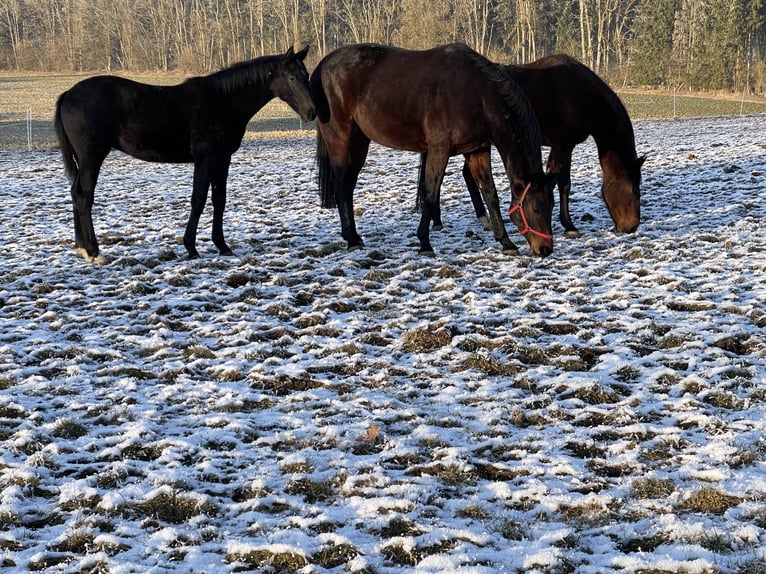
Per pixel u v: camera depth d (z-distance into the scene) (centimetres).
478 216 977
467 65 791
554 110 877
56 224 1127
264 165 1912
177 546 345
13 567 328
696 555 322
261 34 8862
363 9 8606
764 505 357
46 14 11794
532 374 543
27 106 4781
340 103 881
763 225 956
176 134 838
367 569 320
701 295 692
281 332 645
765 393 489
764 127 2389
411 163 1825
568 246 902
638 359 562
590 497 376
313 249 916
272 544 336
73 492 389
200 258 890
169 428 473
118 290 766
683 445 430
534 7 7569
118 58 10956
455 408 493
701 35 6412
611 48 7688
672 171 1456
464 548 332
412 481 399
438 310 682
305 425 473
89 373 564
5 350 598
